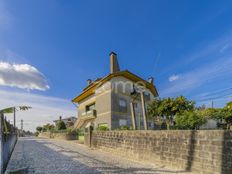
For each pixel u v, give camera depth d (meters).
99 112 34.62
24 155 17.45
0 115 9.27
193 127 21.03
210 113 23.52
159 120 31.11
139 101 35.25
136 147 15.59
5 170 11.05
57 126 59.22
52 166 12.34
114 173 10.49
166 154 12.65
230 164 8.60
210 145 9.74
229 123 23.20
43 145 28.05
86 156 16.88
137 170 11.23
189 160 10.98
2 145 9.73
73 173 10.48
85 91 38.88
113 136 19.09
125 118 33.09
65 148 23.64
